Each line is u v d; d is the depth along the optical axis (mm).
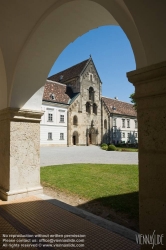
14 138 5035
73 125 43062
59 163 13344
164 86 2068
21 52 4551
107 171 9719
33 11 3822
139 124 2320
